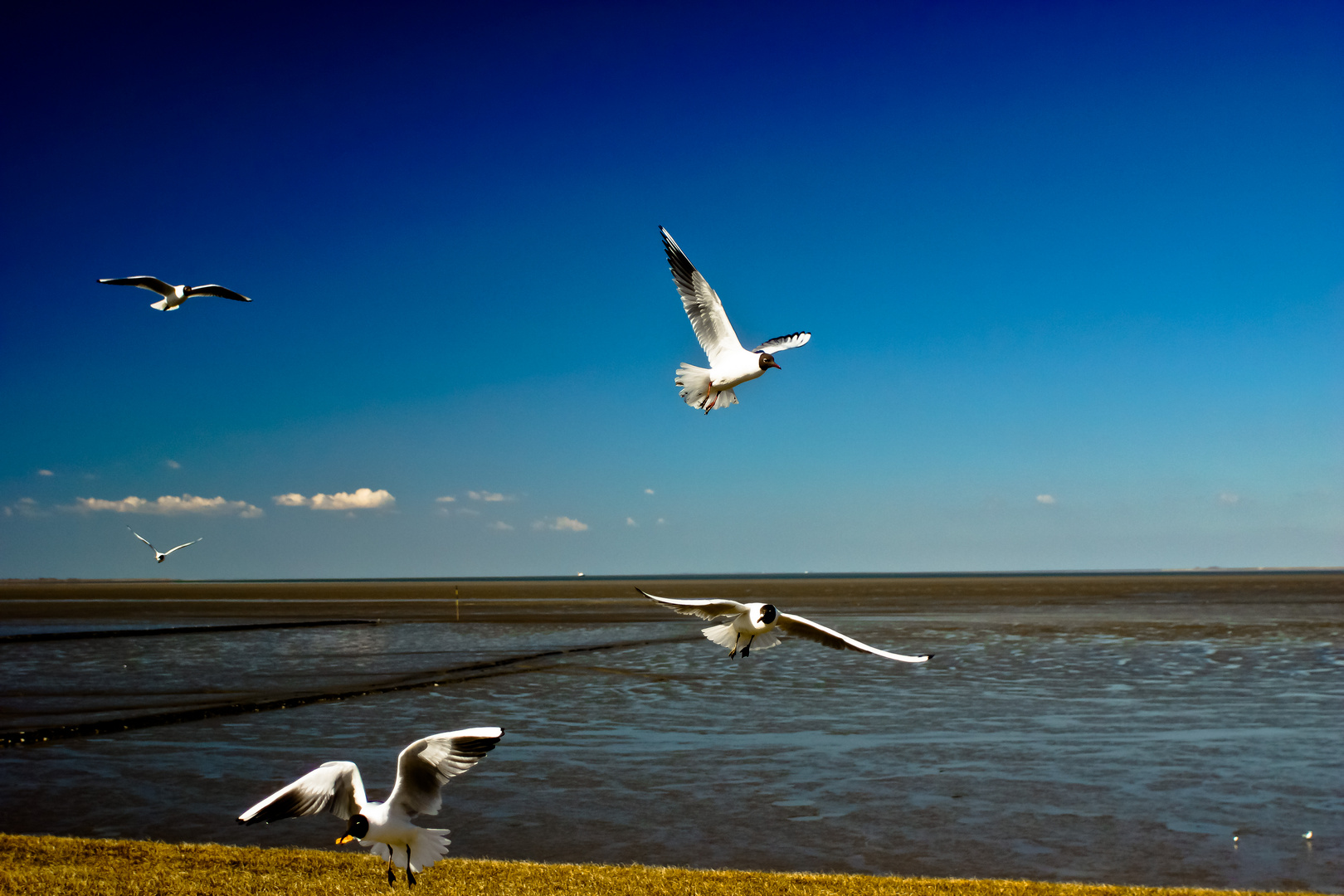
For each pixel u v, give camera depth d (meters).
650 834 17.78
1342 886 15.20
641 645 57.38
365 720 30.33
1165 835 17.83
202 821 18.50
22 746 26.03
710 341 11.98
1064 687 37.62
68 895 12.36
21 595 197.88
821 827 18.27
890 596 152.25
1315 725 29.05
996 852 16.78
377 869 13.88
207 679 41.16
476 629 74.69
